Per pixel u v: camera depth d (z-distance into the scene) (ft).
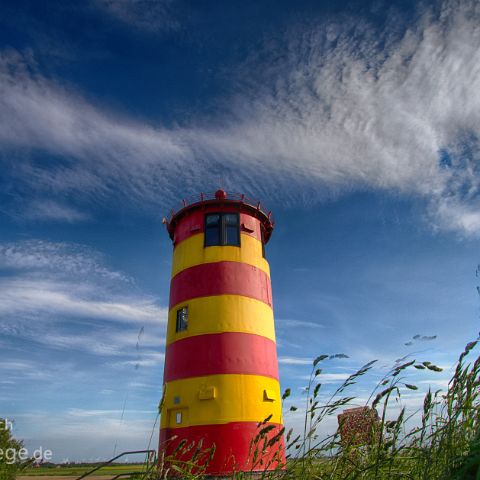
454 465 9.35
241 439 55.47
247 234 74.02
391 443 10.41
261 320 67.10
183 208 76.64
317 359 11.66
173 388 62.13
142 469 12.60
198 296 66.90
